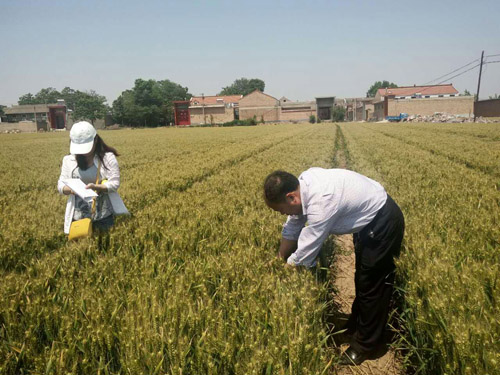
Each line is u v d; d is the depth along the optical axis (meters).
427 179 9.13
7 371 2.76
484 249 4.25
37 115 106.00
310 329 3.02
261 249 4.38
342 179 3.43
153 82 100.69
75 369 2.61
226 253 4.30
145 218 5.70
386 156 14.14
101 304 3.18
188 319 2.96
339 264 5.96
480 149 15.55
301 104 95.50
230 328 3.00
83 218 5.21
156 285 3.57
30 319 3.13
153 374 2.56
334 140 24.92
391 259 3.61
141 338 2.73
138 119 100.19
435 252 4.19
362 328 3.76
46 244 5.29
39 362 2.65
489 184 8.18
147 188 8.57
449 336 2.84
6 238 4.88
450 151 15.16
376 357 3.94
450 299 3.13
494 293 3.25
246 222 5.34
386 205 3.49
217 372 2.64
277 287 3.52
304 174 3.56
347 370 3.72
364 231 3.54
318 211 3.34
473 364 2.58
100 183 5.19
